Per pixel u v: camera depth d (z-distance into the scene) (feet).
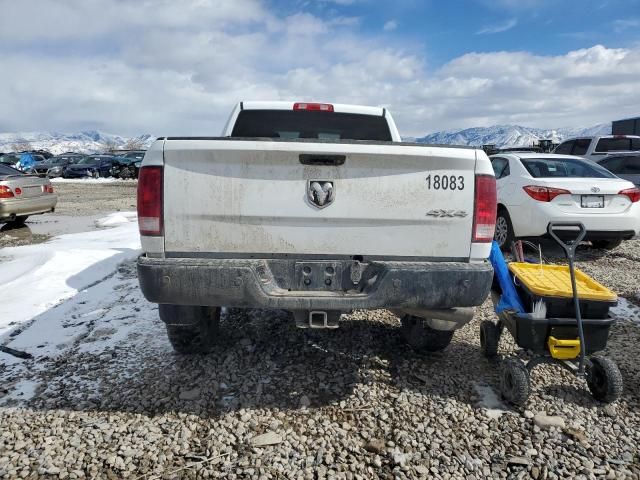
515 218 23.53
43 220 39.81
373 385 10.90
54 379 11.09
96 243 27.09
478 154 9.30
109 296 17.19
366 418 9.65
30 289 17.95
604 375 10.11
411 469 8.22
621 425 9.61
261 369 11.57
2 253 24.88
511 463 8.41
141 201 9.05
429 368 11.76
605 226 22.12
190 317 10.25
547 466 8.34
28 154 129.29
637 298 17.26
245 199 9.02
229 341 13.12
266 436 8.94
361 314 15.39
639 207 22.47
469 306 9.34
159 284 8.92
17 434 9.00
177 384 10.80
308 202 9.07
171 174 8.99
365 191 9.12
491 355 12.35
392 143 9.03
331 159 9.01
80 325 14.49
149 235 9.09
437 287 9.13
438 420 9.63
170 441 8.82
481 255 9.46
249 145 8.80
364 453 8.62
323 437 9.02
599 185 22.13
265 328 14.08
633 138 40.42
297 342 13.10
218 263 8.90
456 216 9.32
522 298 11.12
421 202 9.23
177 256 9.18
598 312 10.34
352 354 12.43
